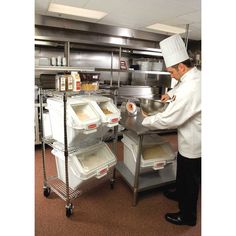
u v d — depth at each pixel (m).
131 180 2.28
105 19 3.85
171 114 1.74
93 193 2.38
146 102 2.40
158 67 4.70
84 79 2.39
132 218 2.01
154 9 3.20
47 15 3.72
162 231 1.86
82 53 4.52
